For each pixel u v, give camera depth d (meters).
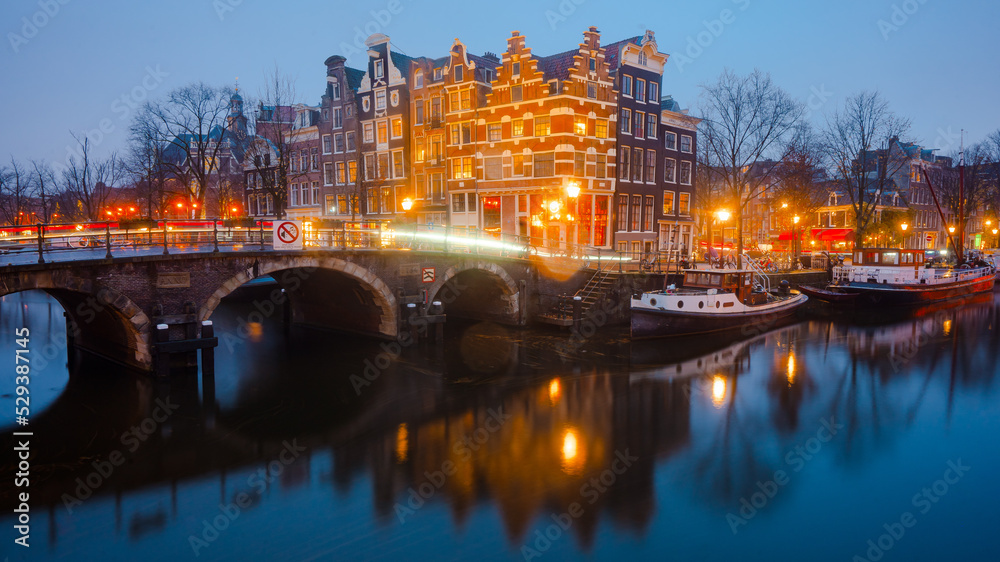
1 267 14.49
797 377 19.77
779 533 10.41
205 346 17.98
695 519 10.81
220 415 15.90
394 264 22.89
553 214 26.09
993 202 56.66
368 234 26.31
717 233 51.75
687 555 9.73
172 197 43.94
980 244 66.75
